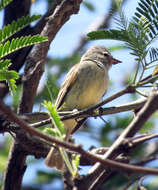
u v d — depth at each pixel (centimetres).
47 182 1176
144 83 607
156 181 1047
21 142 899
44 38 641
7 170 949
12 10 1248
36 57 998
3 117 733
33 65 995
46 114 822
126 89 611
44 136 440
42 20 1153
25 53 1121
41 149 914
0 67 639
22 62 1129
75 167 533
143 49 641
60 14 1009
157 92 501
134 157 1102
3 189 951
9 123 755
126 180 1045
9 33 647
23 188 1169
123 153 504
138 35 656
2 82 1070
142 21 663
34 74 988
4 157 1164
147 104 486
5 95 1087
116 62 1345
